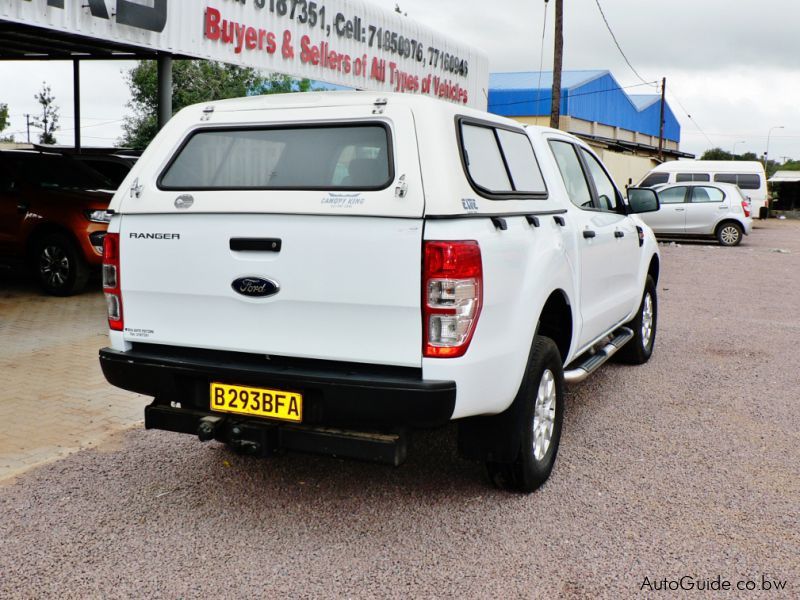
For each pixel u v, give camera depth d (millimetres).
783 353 7840
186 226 3686
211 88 30172
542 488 4281
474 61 19469
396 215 3297
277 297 3518
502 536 3689
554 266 4238
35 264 10008
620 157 34062
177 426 3789
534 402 4043
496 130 4211
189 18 10414
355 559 3467
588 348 5449
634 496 4184
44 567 3385
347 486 4289
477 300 3363
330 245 3400
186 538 3660
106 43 10750
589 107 39594
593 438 5152
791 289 12805
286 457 4723
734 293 12266
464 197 3418
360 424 3428
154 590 3203
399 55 15844
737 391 6363
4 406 5625
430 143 3428
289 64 12516
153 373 3787
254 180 3760
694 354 7770
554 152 5129
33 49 12367
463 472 4500
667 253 19328
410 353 3346
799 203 53312
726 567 3412
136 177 3900
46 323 8406
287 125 3801
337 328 3443
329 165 3629
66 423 5305
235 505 4031
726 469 4602
